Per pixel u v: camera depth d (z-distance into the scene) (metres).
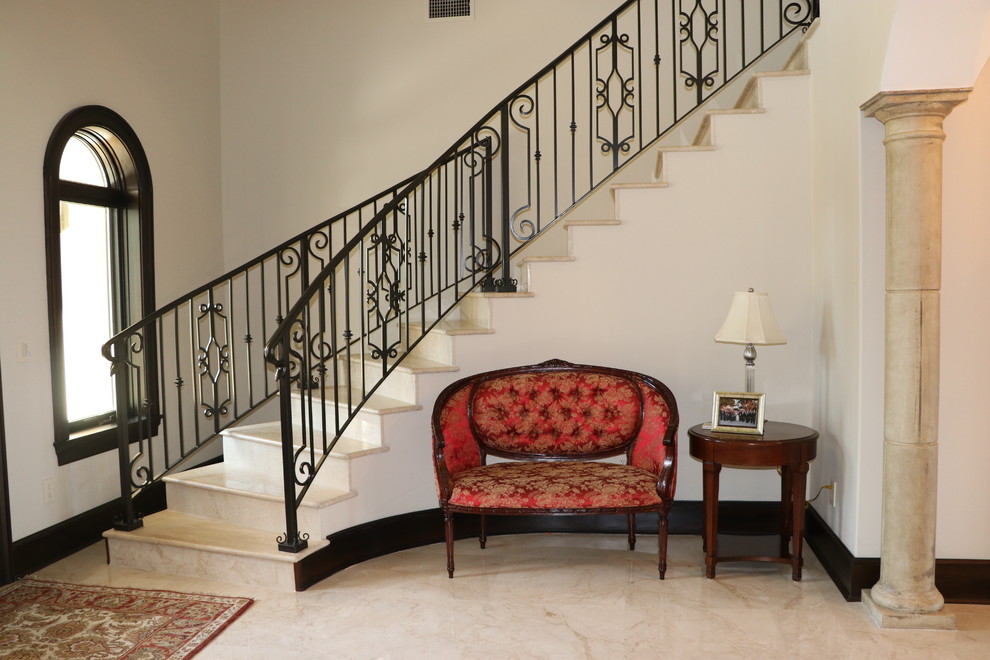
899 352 3.13
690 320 4.27
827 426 3.87
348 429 4.40
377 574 3.82
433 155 5.73
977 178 3.25
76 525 4.20
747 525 4.34
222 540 3.82
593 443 4.09
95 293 4.65
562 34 5.62
